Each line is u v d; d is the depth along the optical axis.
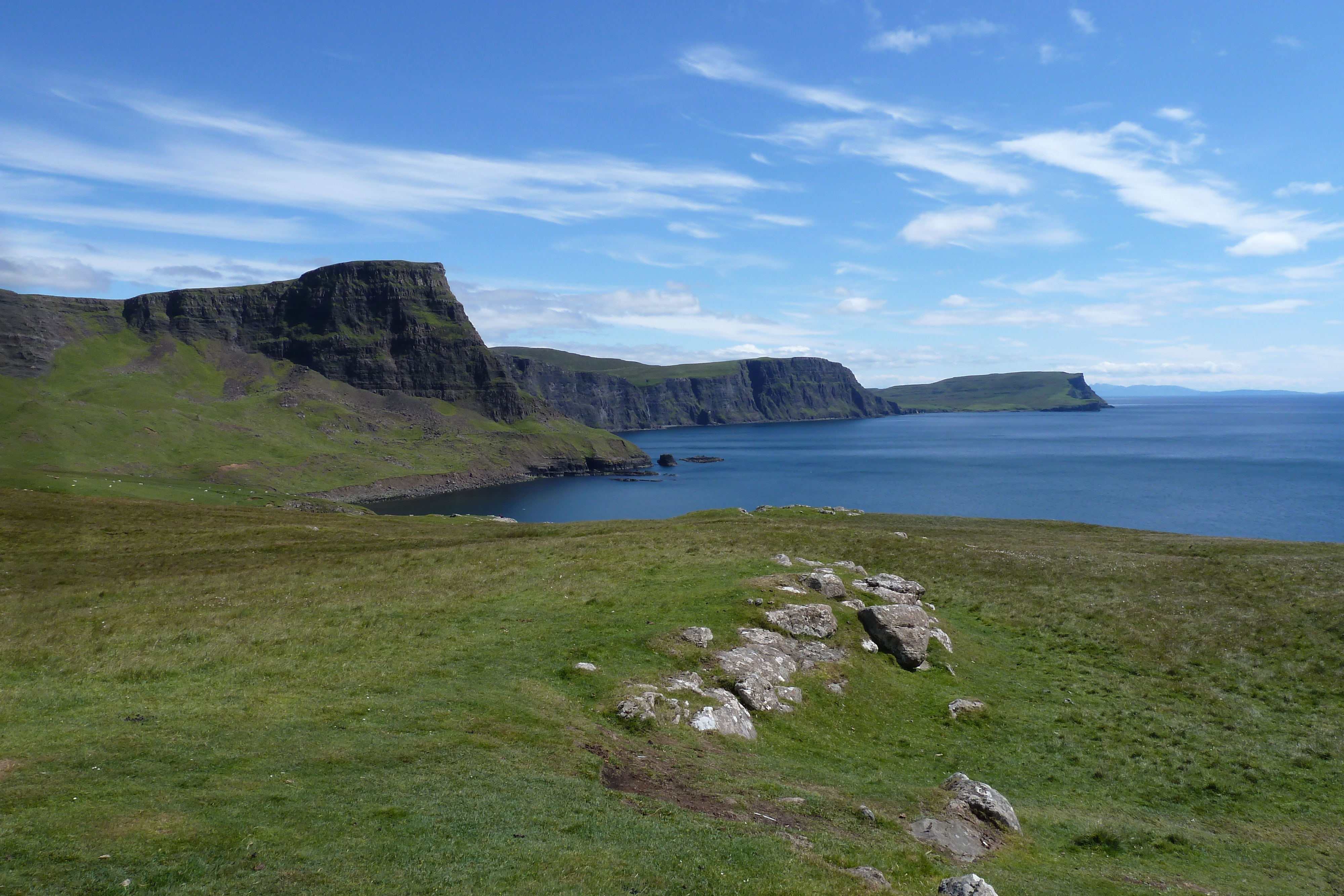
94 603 44.16
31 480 123.44
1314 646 43.88
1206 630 47.53
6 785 19.44
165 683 29.98
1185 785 30.69
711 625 39.16
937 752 32.72
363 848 17.50
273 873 16.03
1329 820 28.22
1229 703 38.59
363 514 145.75
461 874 16.69
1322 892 22.66
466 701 28.78
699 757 27.22
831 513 100.25
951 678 41.00
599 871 17.38
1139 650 45.69
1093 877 21.88
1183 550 68.12
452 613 40.97
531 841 18.59
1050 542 76.75
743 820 21.84
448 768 22.58
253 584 49.38
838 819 23.11
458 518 109.81
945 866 20.77
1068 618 51.19
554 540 68.19
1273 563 59.53
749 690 33.34
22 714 25.70
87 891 14.85
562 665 33.91
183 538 72.31
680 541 67.56
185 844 16.98
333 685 30.05
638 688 31.33
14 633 36.91
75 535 69.94
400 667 32.56
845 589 47.78
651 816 20.95
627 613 41.03
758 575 49.31
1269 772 31.78
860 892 17.81
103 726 24.58
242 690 29.14
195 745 23.23
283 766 22.00
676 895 16.77
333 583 49.03
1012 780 30.69
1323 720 36.41
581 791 22.08
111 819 17.89
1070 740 34.53
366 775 21.66
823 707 34.81
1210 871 23.75
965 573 62.22
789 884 17.62
